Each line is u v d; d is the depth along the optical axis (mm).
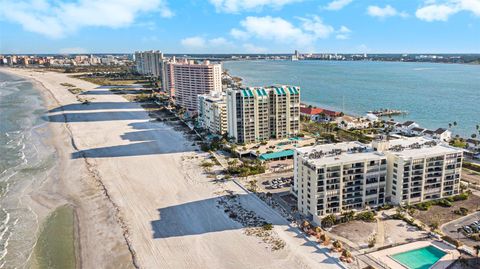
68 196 160500
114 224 134875
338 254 110000
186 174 183000
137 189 165750
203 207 145625
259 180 172750
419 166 137750
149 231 128875
